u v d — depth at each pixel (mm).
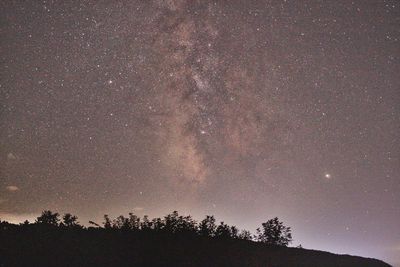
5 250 13172
